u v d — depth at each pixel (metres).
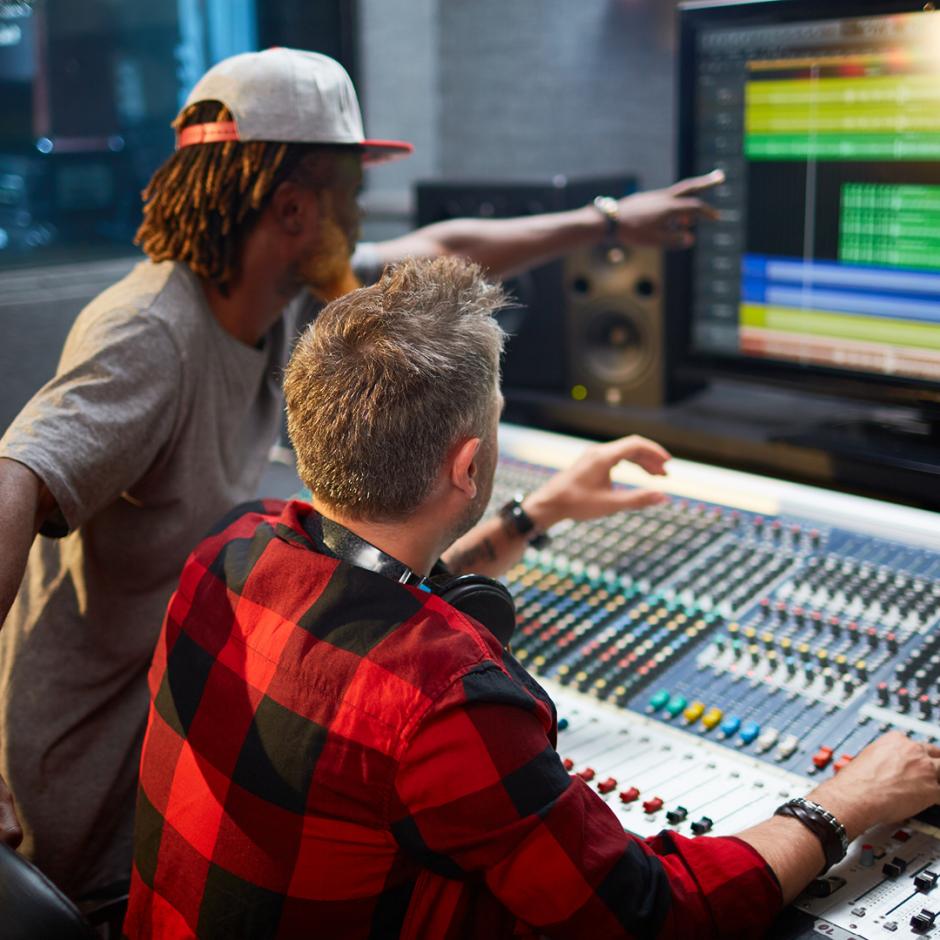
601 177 2.08
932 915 0.92
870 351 1.61
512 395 2.04
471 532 1.40
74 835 1.34
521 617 1.42
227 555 1.01
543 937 0.89
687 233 1.77
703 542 1.50
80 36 2.54
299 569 0.93
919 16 1.45
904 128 1.50
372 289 0.96
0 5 2.44
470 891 0.87
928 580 1.32
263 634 0.92
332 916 0.87
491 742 0.81
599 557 1.50
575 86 2.39
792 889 0.91
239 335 1.38
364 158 1.52
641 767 1.15
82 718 1.34
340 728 0.84
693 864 0.90
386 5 2.57
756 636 1.30
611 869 0.83
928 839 1.03
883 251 1.56
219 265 1.32
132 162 2.66
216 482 1.35
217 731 0.91
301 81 1.31
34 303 2.16
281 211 1.32
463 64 2.55
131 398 1.20
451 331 0.91
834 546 1.43
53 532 1.17
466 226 1.83
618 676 1.29
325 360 0.91
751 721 1.19
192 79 2.66
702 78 1.72
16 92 2.53
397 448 0.89
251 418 1.44
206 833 0.90
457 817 0.81
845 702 1.18
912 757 1.03
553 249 1.81
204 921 0.90
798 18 1.57
